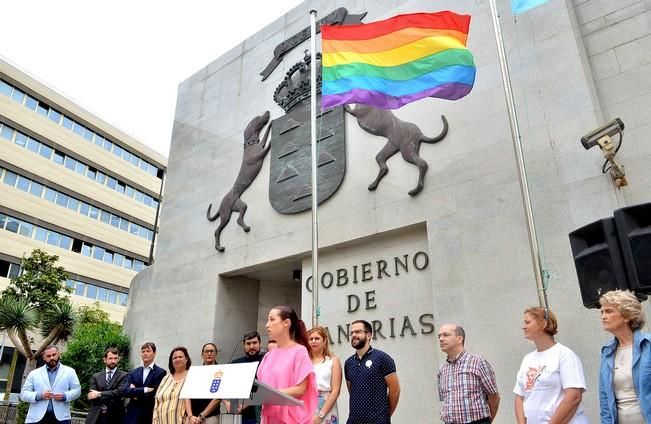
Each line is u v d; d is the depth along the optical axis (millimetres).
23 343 17188
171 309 12188
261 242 10719
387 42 7738
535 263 5582
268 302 12203
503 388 6559
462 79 7277
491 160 7660
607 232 3750
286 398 2766
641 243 3523
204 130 13562
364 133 9586
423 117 8750
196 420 5559
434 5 9391
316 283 7219
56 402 6570
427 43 7562
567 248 6559
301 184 10273
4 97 36094
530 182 7145
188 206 13000
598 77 7418
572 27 7504
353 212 9203
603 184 6535
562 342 6254
